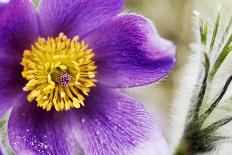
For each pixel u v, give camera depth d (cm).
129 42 23
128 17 23
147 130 24
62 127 24
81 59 23
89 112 24
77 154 24
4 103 23
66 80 23
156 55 23
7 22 22
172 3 32
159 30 32
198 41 24
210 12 31
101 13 23
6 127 23
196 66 23
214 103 22
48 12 23
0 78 23
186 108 23
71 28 24
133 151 24
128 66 24
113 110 24
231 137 23
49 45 23
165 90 30
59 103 23
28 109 23
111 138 24
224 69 23
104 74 24
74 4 23
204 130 23
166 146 23
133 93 24
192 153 23
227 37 23
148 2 32
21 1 22
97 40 24
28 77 23
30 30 23
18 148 23
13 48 23
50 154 23
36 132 23
